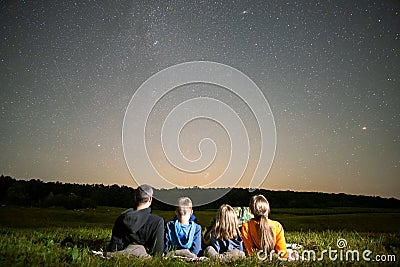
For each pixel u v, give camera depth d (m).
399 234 11.00
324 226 15.45
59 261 5.34
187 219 6.36
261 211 6.28
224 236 6.25
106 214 19.02
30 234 8.52
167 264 5.30
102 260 5.41
